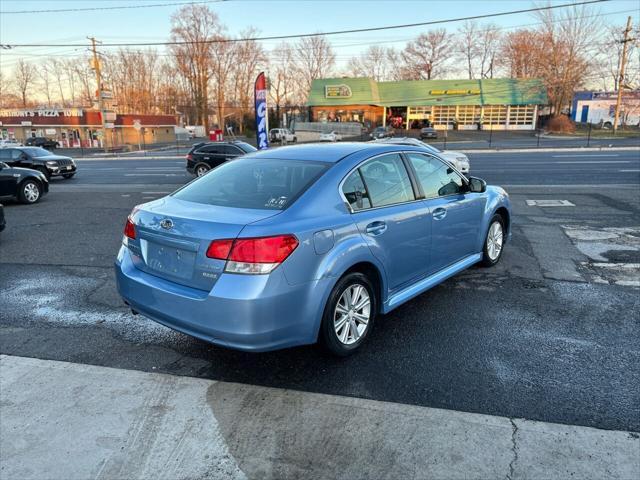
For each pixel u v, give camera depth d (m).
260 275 2.75
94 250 6.90
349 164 3.49
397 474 2.29
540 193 11.72
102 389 3.08
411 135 51.41
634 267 5.52
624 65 43.72
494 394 2.96
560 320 4.07
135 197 13.18
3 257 6.54
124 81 90.75
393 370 3.28
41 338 3.88
